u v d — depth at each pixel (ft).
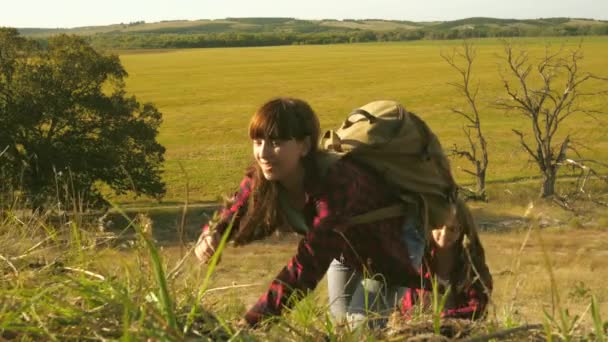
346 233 9.52
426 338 7.70
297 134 8.89
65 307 7.22
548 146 133.18
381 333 8.14
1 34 137.80
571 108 251.39
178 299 8.20
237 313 8.91
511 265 9.60
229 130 229.66
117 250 8.77
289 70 425.69
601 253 91.50
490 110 251.80
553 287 7.12
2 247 9.50
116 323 6.97
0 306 6.98
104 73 139.64
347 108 269.23
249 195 9.49
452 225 10.14
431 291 10.17
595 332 7.39
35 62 138.21
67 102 132.16
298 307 8.09
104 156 131.13
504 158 183.32
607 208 126.21
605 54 441.68
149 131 137.90
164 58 590.14
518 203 130.72
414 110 260.21
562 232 108.17
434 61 456.04
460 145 198.59
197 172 171.22
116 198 139.03
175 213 123.34
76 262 8.99
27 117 129.80
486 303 10.08
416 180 9.91
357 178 9.27
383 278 9.72
